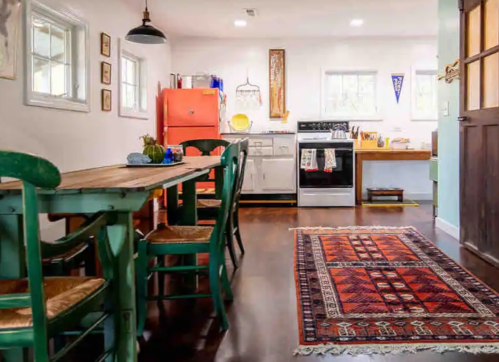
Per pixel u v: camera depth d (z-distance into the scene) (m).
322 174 6.00
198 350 1.89
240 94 6.54
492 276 2.83
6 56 2.75
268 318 2.22
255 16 5.35
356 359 1.78
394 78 6.45
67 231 2.60
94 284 1.43
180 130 5.88
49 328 1.14
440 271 2.95
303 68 6.50
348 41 6.44
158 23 5.66
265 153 6.10
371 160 6.27
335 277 2.85
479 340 1.92
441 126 4.30
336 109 6.60
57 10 3.35
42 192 1.47
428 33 6.23
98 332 1.75
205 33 6.20
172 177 1.86
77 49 3.78
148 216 3.17
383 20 5.55
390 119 6.49
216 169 3.49
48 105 3.22
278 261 3.27
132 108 5.28
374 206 5.97
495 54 3.04
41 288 1.10
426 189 6.60
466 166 3.56
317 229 4.43
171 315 2.29
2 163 1.00
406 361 1.75
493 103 3.09
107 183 1.64
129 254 1.53
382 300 2.43
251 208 5.95
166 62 6.31
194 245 2.12
